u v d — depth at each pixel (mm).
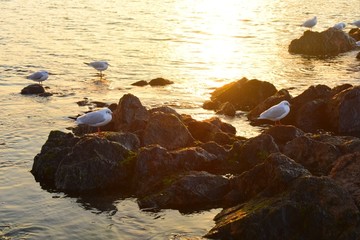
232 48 42094
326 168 19016
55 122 24625
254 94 27938
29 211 16641
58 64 35844
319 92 25719
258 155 19688
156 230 15633
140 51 40188
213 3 65188
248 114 26141
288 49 42094
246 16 56406
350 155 17281
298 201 14984
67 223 15992
